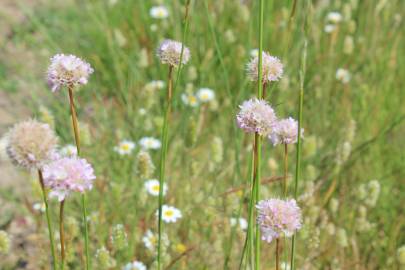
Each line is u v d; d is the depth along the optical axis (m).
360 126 0.94
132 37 1.22
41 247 0.71
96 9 1.30
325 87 1.00
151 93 0.86
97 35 1.26
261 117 0.51
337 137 0.89
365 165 0.88
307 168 0.74
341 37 1.11
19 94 1.11
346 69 1.05
